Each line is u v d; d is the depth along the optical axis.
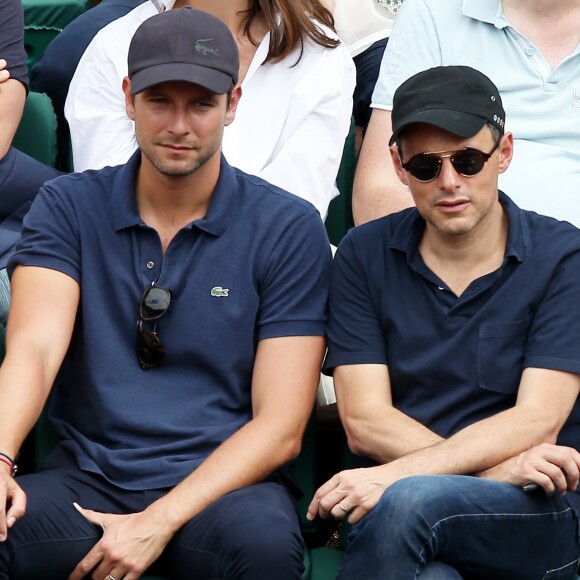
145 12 15.73
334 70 15.38
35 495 11.73
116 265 12.49
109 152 15.22
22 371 11.90
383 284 12.38
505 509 11.15
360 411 12.19
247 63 15.46
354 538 11.04
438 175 11.76
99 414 12.36
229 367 12.43
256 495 11.59
